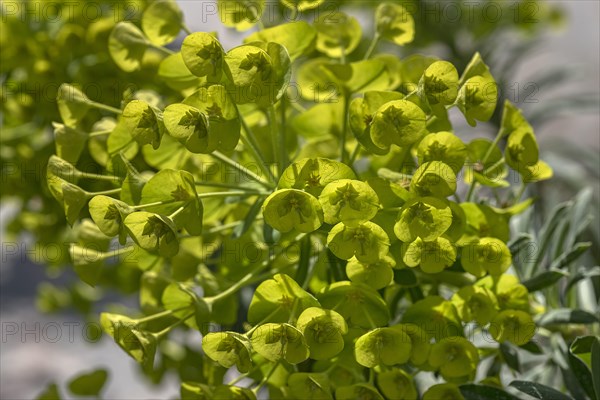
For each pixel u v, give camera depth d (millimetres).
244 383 772
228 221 682
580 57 1552
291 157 688
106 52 756
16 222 868
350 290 620
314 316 601
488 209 639
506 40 1077
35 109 789
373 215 596
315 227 599
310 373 620
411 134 609
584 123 1604
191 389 635
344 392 619
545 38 1102
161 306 681
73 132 659
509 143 651
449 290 688
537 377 712
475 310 625
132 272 795
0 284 2076
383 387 624
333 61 694
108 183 750
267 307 620
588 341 646
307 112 672
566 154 1050
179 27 678
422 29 1035
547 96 1263
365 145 612
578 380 643
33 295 2061
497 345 684
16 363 1942
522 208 661
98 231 667
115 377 1772
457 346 619
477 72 633
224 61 607
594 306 730
